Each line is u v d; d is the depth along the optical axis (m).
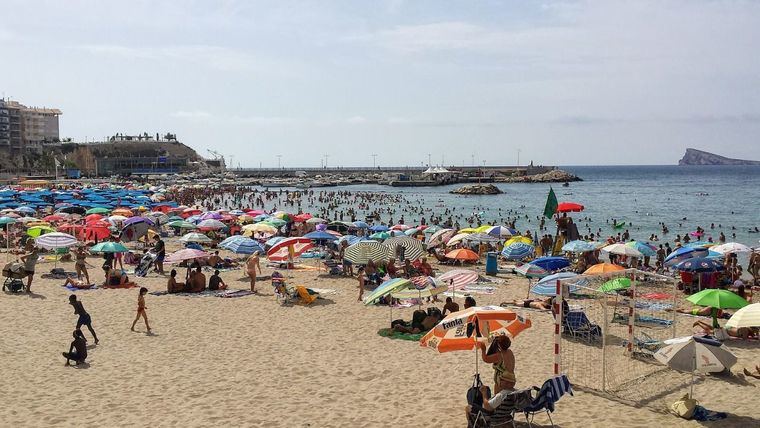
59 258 29.70
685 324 16.94
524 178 176.88
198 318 18.58
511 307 19.50
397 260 28.11
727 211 78.25
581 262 26.66
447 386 12.40
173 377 13.23
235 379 13.07
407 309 19.78
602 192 125.44
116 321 18.14
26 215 48.50
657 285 21.30
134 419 10.92
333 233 31.47
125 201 60.16
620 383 12.15
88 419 10.93
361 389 12.34
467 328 10.50
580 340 15.31
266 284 24.44
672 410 10.63
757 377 12.43
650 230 57.56
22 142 172.50
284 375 13.30
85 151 186.38
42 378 13.20
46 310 19.39
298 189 144.12
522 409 9.72
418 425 10.45
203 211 51.47
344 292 22.78
